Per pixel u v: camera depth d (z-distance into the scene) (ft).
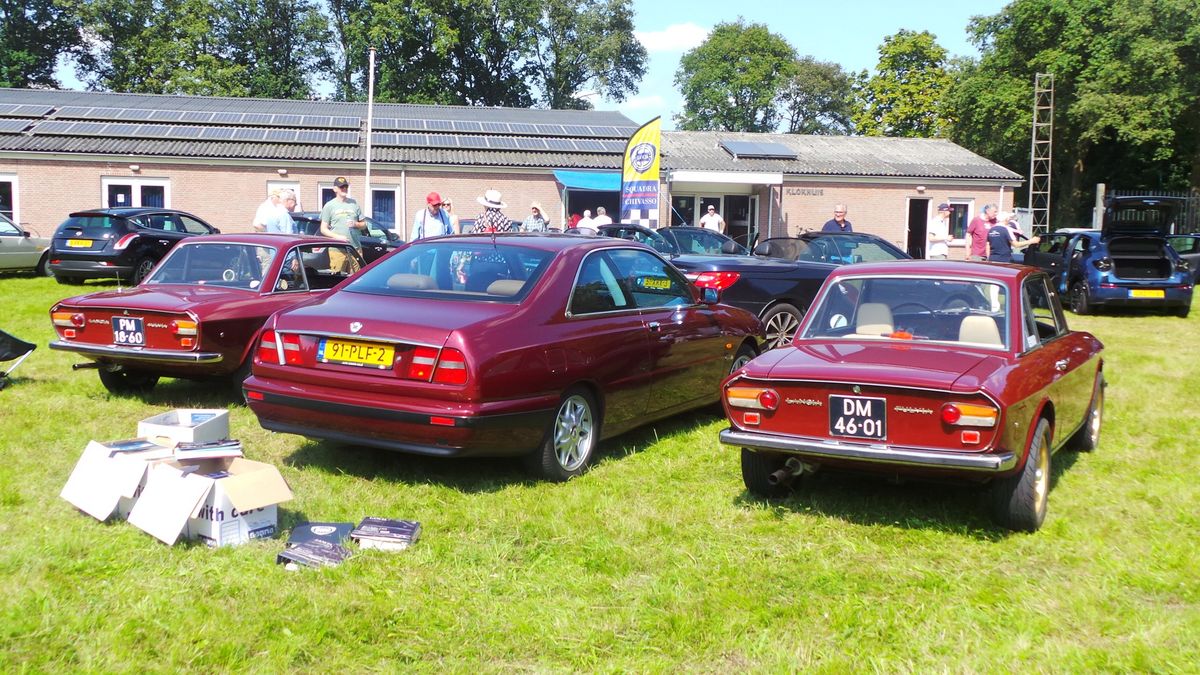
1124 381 30.73
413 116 104.78
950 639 11.89
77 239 54.70
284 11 160.97
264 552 14.12
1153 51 121.60
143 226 56.49
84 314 23.72
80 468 15.89
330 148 89.51
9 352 24.47
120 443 16.24
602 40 173.17
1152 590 13.56
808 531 16.06
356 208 41.50
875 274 18.99
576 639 11.69
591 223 67.36
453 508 16.75
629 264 21.83
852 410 15.56
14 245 59.67
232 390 26.17
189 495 14.11
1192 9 122.52
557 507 16.90
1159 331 45.24
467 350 16.79
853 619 12.31
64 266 54.60
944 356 16.39
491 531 15.60
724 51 206.49
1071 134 139.95
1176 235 71.51
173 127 90.02
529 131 99.14
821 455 15.65
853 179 100.12
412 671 10.87
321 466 19.21
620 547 14.88
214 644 11.10
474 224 60.29
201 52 153.89
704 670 11.07
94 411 23.31
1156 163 146.00
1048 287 20.26
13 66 150.92
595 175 90.53
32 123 86.33
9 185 81.71
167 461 15.28
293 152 87.40
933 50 175.63
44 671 10.36
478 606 12.59
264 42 159.22
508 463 19.83
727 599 12.91
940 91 172.45
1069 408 18.69
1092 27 134.21
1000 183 103.91
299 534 14.85
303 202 87.45
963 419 14.71
